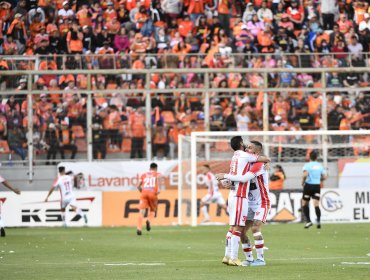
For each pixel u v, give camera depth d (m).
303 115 85.69
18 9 93.62
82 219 82.56
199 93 84.38
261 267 38.12
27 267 39.25
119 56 85.00
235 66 87.31
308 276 33.31
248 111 84.88
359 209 84.06
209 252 48.75
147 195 68.44
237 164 38.38
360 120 85.81
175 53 89.50
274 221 83.31
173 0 96.00
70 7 94.75
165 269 37.31
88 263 41.53
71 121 82.88
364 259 42.97
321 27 97.94
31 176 82.56
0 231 66.56
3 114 82.19
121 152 83.50
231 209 38.75
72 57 84.06
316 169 72.56
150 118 83.19
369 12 98.75
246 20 96.50
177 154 84.06
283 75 85.06
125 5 96.00
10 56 83.56
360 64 86.81
